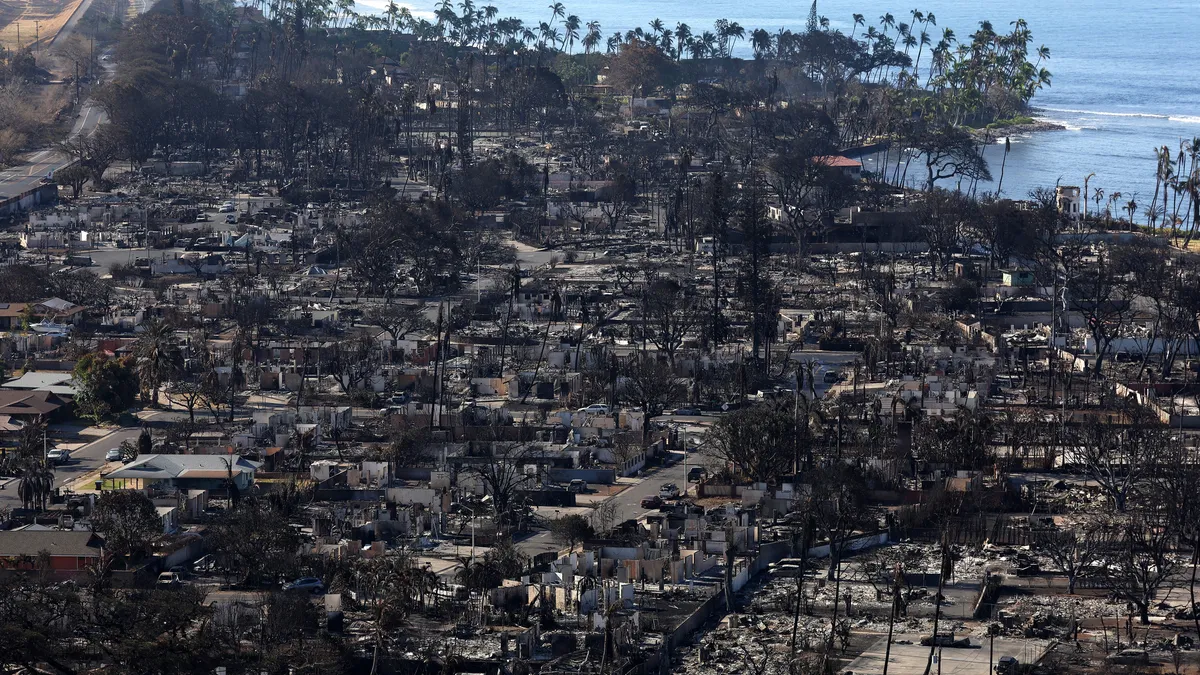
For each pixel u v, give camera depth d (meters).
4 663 153.00
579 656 168.75
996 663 168.75
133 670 155.75
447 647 168.88
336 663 162.88
